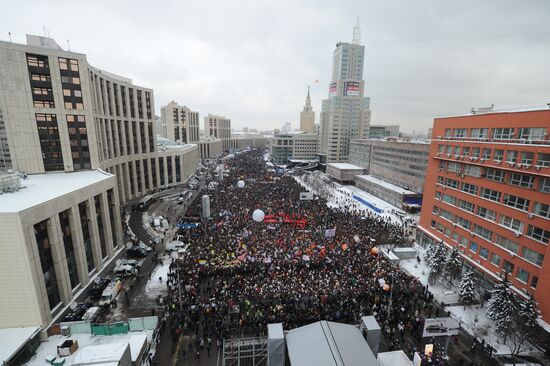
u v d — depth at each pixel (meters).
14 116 45.41
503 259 35.25
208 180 114.81
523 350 27.86
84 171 51.09
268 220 59.03
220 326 28.25
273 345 18.81
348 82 161.00
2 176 34.25
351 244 48.16
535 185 31.59
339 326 20.11
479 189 39.88
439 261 40.19
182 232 53.97
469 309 34.69
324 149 188.00
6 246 25.94
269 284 35.22
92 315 30.28
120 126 79.25
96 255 39.56
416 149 84.00
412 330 29.17
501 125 36.19
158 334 27.84
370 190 101.94
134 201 83.25
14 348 24.23
